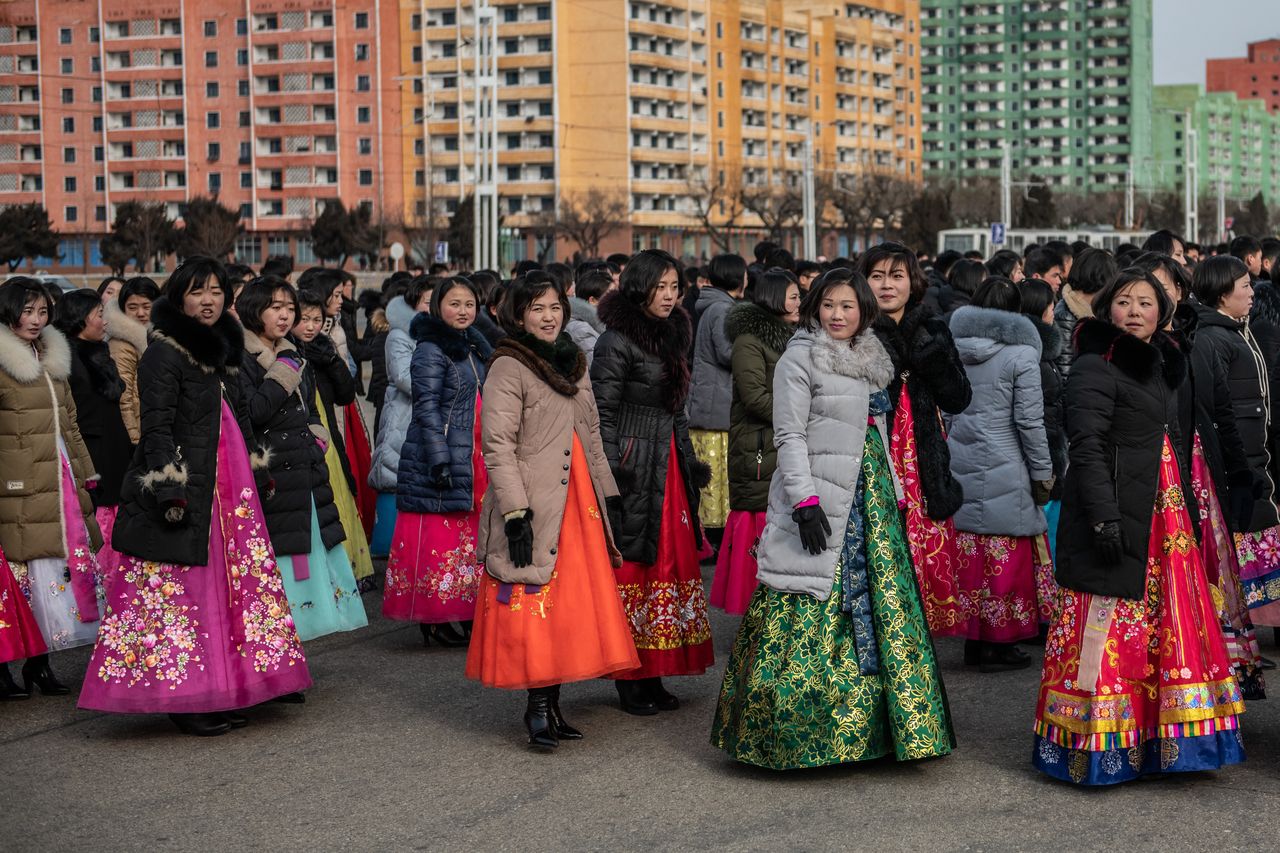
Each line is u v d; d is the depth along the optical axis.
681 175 102.62
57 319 8.94
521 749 6.57
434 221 83.12
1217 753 5.75
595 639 6.45
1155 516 5.79
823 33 116.88
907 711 5.88
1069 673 5.83
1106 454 5.79
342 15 98.06
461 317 8.69
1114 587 5.71
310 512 7.82
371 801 5.88
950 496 7.09
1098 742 5.72
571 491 6.55
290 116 99.25
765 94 110.00
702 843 5.33
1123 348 5.78
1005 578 7.85
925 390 7.14
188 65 100.56
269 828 5.59
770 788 5.93
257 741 6.79
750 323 7.97
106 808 5.86
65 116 101.81
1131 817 5.50
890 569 5.97
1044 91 169.25
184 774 6.30
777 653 5.97
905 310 7.13
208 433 6.86
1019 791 5.82
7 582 7.45
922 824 5.46
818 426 5.99
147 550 6.76
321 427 8.56
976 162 172.25
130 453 9.11
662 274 7.06
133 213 74.25
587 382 6.66
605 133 98.44
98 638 6.85
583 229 88.19
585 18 97.88
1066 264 11.16
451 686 7.79
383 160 98.50
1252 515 7.35
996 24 170.25
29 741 6.87
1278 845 5.19
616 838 5.40
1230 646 6.38
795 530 6.00
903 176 109.00
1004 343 7.90
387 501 10.66
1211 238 121.12
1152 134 172.12
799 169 107.50
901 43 127.50
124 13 100.56
